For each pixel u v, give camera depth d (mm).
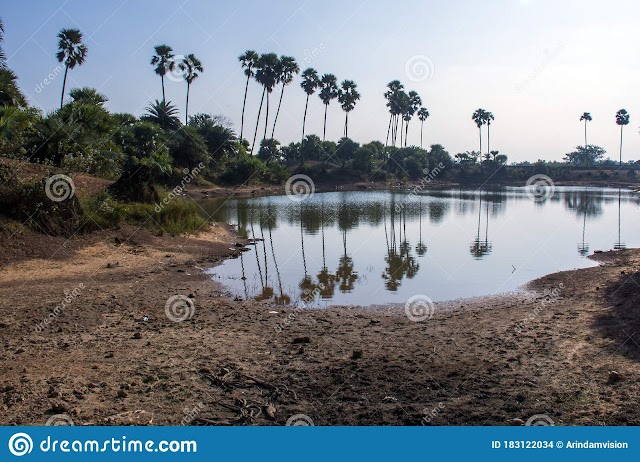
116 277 13078
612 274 13016
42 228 15453
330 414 5680
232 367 7016
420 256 17750
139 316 9562
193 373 6797
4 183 15562
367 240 21828
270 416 5633
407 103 85062
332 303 11227
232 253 17891
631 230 25641
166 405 5867
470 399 5969
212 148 65562
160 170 36438
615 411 5508
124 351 7613
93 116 29953
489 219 31250
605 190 73500
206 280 13461
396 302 11320
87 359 7230
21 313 9461
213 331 8805
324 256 17703
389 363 7215
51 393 5984
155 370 6867
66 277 12695
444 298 11703
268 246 20000
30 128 24562
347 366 7098
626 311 9156
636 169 100312
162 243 18281
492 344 8016
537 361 7121
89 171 26344
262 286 12914
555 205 43875
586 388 6121
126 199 21562
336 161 97125
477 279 13828
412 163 96688
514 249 19328
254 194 57812
